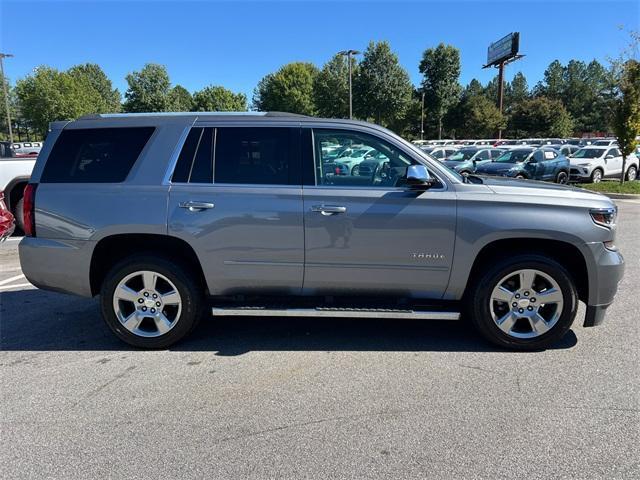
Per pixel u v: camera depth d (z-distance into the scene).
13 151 9.91
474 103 63.16
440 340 4.41
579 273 4.16
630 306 5.24
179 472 2.62
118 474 2.60
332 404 3.30
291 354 4.12
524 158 17.94
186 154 4.07
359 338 4.46
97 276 4.29
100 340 4.45
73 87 62.47
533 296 4.04
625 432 2.95
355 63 66.00
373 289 4.08
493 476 2.57
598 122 87.44
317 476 2.58
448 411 3.20
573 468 2.63
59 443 2.88
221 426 3.04
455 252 3.93
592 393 3.42
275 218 3.94
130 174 4.06
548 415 3.14
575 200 3.95
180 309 4.14
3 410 3.25
